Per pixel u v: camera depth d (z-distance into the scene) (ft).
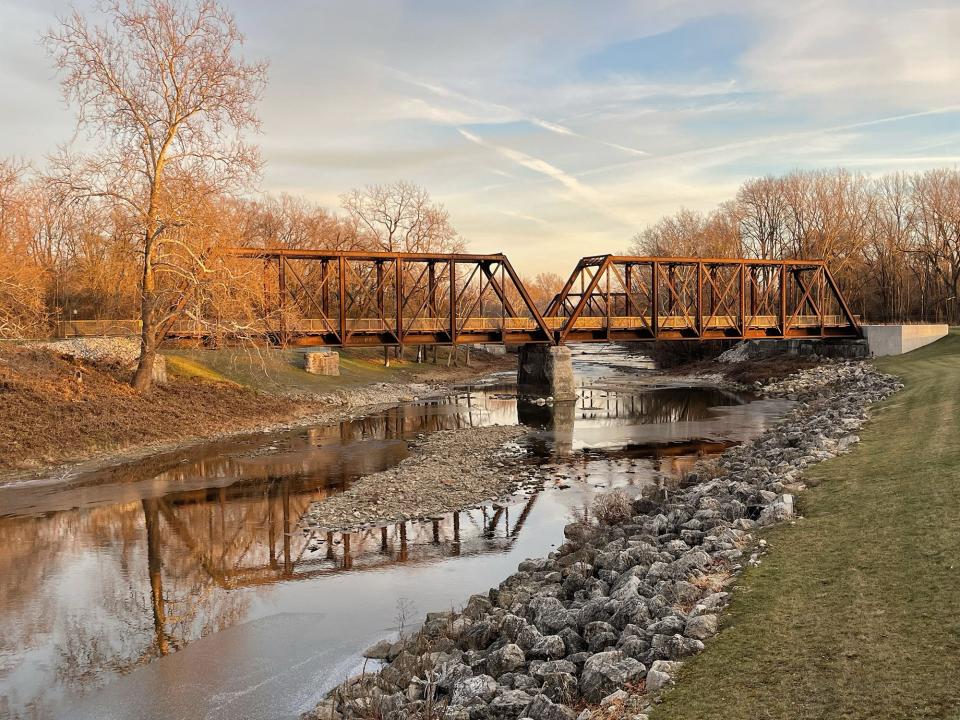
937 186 338.13
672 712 28.02
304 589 55.67
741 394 208.64
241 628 48.37
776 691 28.50
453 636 42.01
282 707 37.93
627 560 47.03
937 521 46.24
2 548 66.74
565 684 31.45
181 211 132.98
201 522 75.51
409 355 306.76
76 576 59.21
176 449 118.52
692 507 60.75
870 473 62.64
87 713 37.96
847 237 314.35
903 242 351.46
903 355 223.92
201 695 39.52
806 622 34.30
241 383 168.55
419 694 34.91
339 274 171.22
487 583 56.03
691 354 323.16
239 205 225.15
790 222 343.26
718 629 34.94
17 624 49.70
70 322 161.89
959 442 70.13
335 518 75.82
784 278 234.17
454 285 185.98
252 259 149.48
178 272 132.16
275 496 86.99
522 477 95.91
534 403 189.78
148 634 47.75
